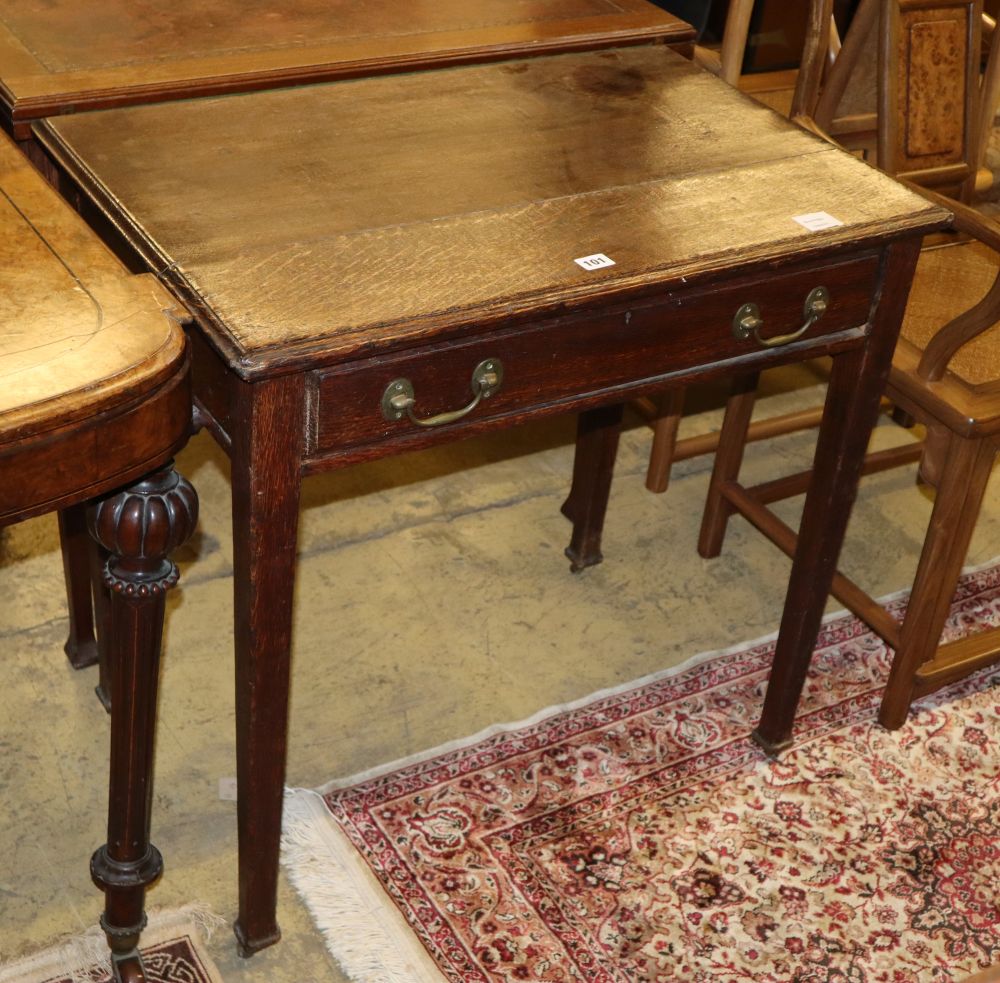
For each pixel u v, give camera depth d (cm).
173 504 142
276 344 133
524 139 179
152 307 130
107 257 137
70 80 181
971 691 236
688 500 277
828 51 252
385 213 158
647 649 239
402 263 148
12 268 133
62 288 131
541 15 217
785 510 277
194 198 157
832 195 171
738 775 215
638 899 194
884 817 210
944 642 244
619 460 286
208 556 248
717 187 171
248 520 144
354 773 209
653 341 159
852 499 193
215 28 203
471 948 185
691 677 233
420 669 230
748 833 205
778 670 211
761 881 198
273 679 157
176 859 194
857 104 250
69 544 207
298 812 200
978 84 240
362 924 186
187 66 189
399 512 264
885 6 224
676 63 207
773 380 311
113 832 163
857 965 187
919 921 194
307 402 140
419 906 190
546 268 150
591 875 196
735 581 257
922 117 236
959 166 244
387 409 144
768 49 349
